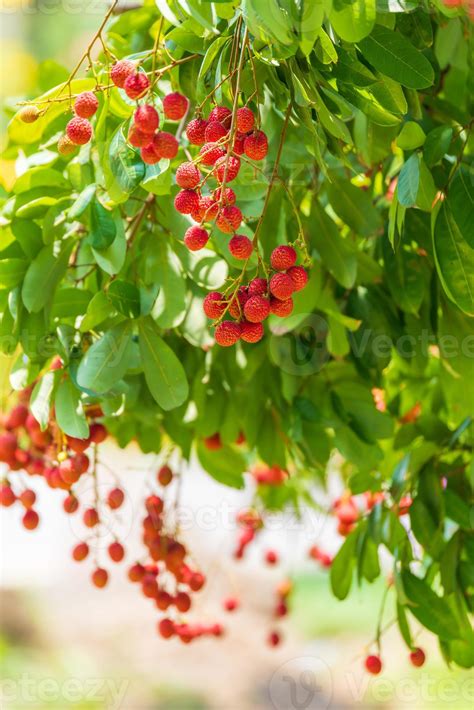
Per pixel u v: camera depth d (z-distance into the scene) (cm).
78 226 180
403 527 185
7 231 179
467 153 181
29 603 488
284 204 182
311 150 170
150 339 175
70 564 540
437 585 211
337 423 191
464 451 195
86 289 183
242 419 198
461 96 195
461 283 171
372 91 167
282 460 202
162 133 160
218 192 162
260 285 163
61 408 175
